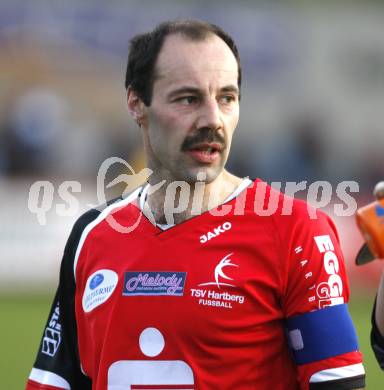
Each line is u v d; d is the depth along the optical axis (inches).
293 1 2874.0
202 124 415.8
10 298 1740.9
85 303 440.1
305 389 407.8
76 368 457.1
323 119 2817.4
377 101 2883.9
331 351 401.4
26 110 2554.1
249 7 2795.3
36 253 1871.3
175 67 420.8
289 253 408.8
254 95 2790.4
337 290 409.1
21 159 2486.5
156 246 425.1
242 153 2664.9
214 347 405.7
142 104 446.0
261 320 406.6
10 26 2576.3
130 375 413.4
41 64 2603.3
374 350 401.1
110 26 2655.0
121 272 427.5
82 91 2620.6
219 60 419.8
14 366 1136.8
